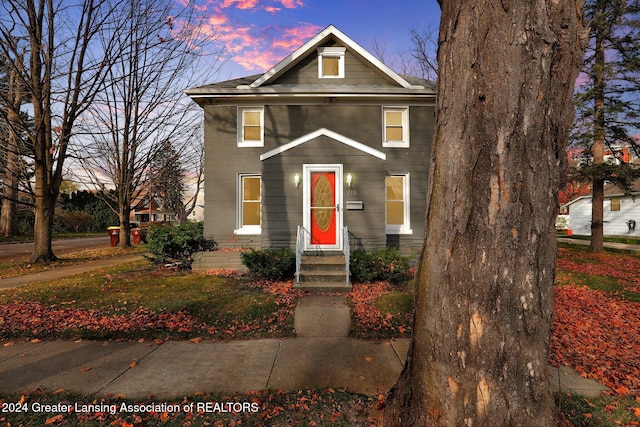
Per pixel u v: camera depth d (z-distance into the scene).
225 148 10.16
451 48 2.07
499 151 1.85
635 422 2.72
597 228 13.20
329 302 5.84
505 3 1.89
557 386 3.31
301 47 10.31
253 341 4.47
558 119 1.88
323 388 3.22
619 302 6.34
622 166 11.91
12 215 24.17
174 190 22.48
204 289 6.74
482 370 1.83
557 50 1.86
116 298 6.17
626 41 11.95
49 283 7.64
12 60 9.63
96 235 29.52
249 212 10.25
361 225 8.44
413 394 2.11
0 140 11.39
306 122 10.28
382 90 9.95
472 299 1.87
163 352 4.12
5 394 3.12
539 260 1.85
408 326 4.90
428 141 10.39
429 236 2.13
